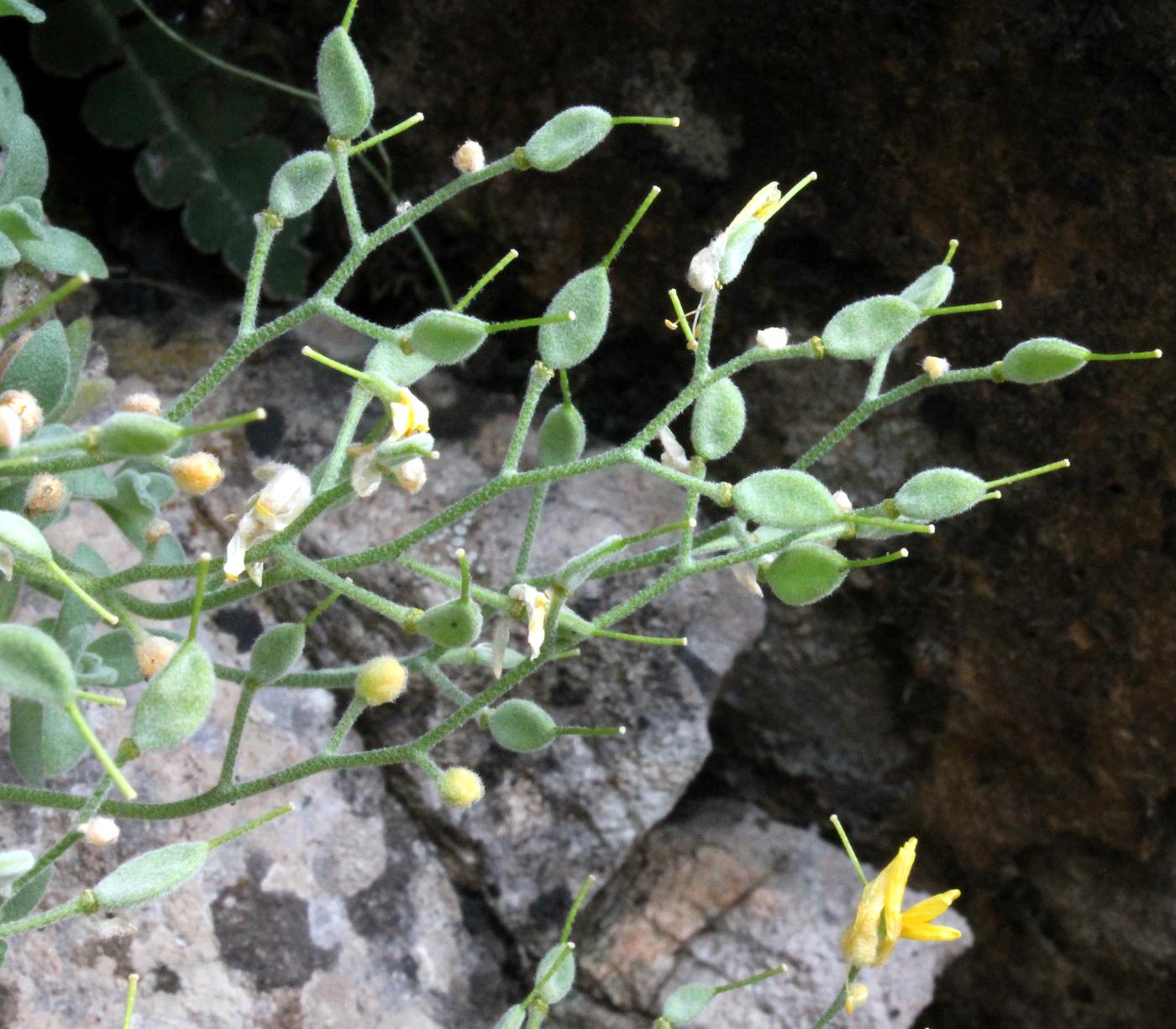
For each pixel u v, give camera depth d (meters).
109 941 0.15
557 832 0.17
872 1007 0.17
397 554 0.10
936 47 0.15
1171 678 0.17
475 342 0.10
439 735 0.11
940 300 0.11
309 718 0.17
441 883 0.17
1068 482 0.17
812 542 0.11
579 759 0.17
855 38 0.16
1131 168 0.15
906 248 0.17
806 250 0.17
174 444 0.08
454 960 0.17
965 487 0.10
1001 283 0.16
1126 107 0.15
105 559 0.16
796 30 0.16
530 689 0.17
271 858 0.16
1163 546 0.17
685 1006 0.12
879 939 0.11
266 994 0.15
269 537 0.10
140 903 0.09
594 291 0.10
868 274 0.17
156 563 0.13
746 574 0.11
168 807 0.11
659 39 0.17
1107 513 0.17
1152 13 0.14
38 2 0.17
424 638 0.17
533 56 0.17
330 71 0.10
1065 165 0.15
